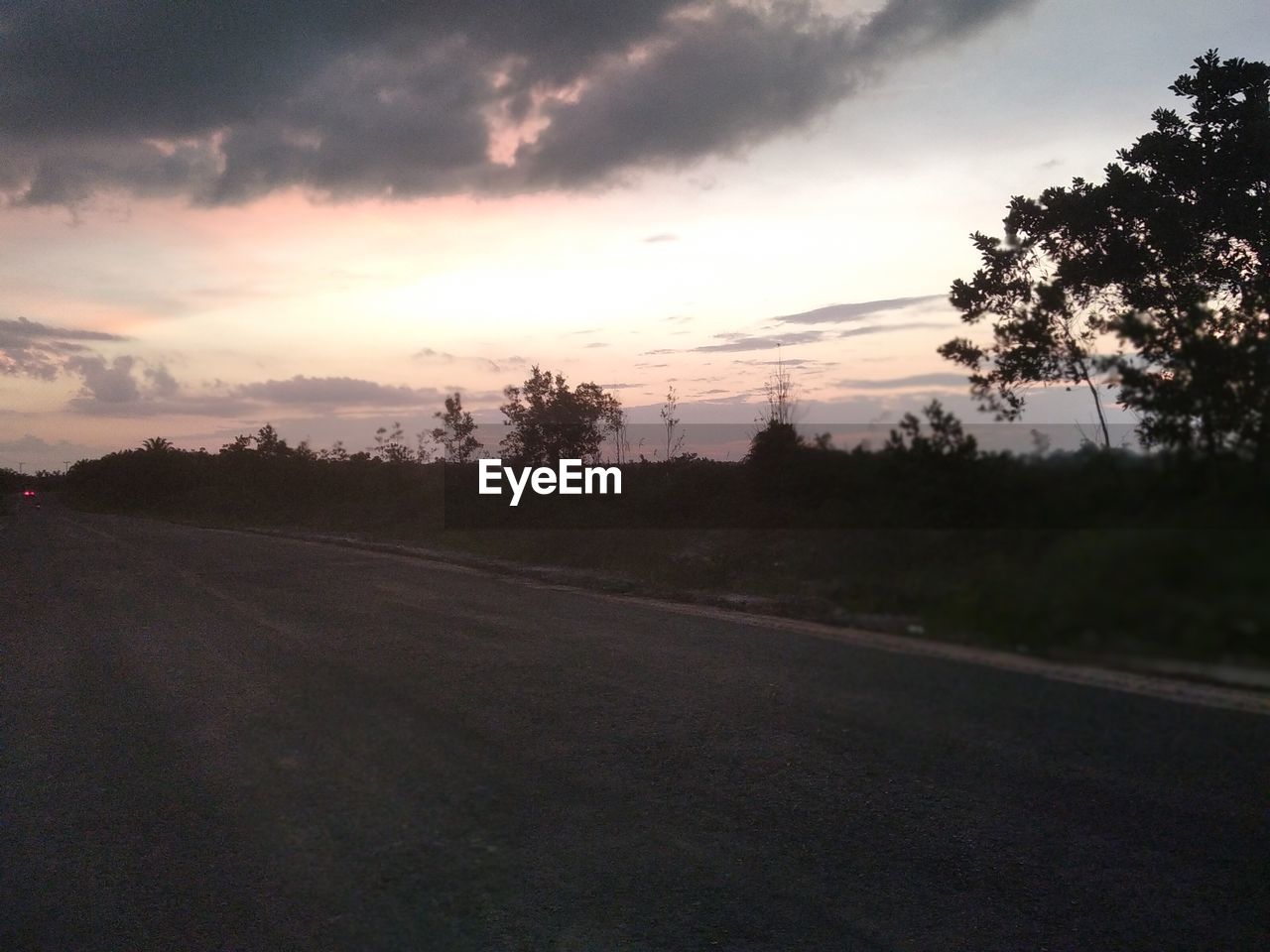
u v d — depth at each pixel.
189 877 4.11
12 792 5.25
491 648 9.07
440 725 6.34
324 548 22.98
